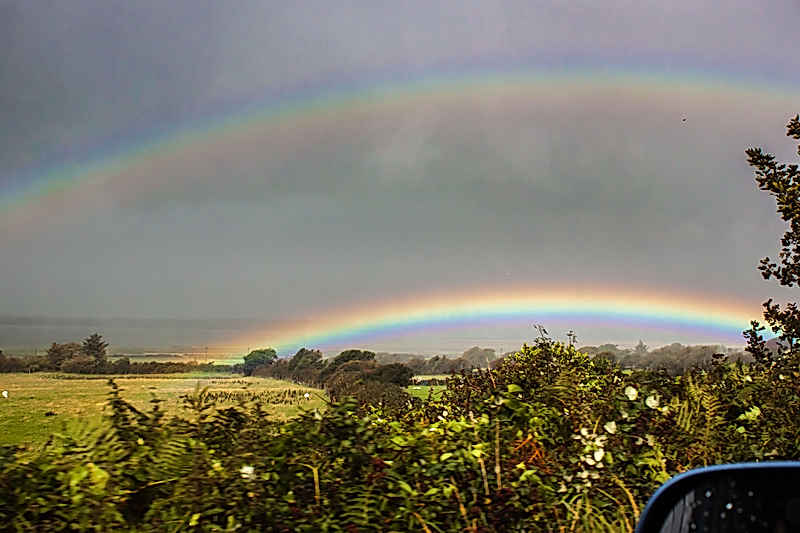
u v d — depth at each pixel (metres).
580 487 4.60
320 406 4.85
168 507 4.05
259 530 3.96
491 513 4.23
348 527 4.06
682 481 2.52
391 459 4.73
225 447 4.57
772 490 2.34
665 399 5.96
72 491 3.99
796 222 6.73
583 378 6.84
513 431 5.48
